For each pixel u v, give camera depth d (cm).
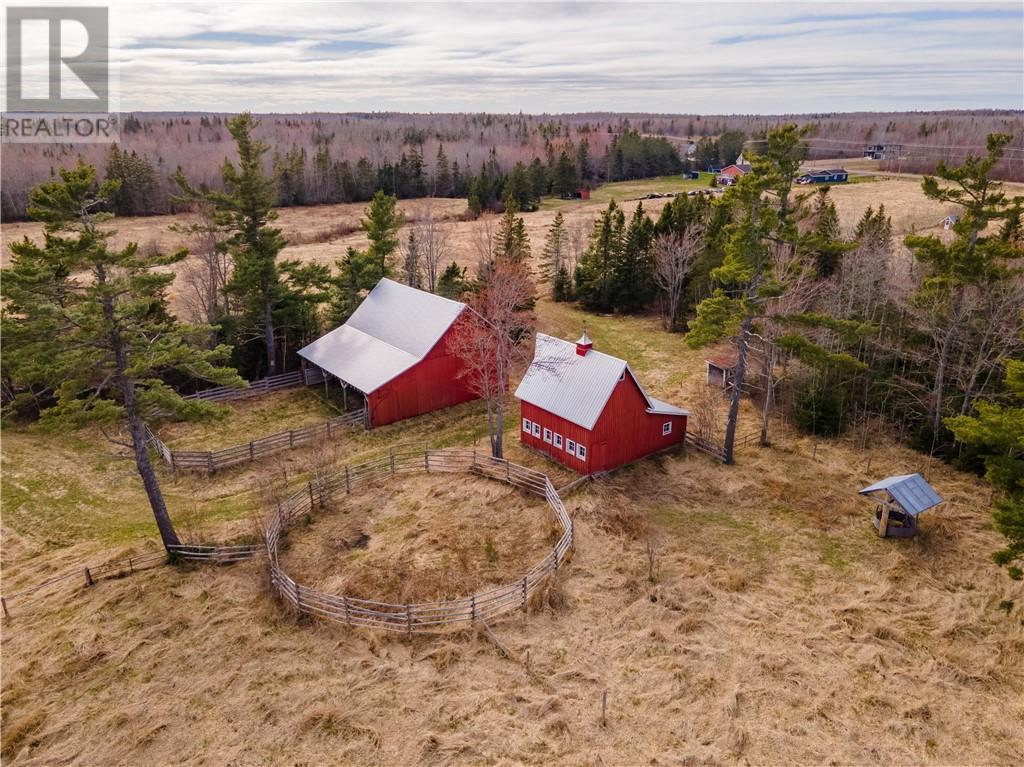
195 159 14675
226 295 4694
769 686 1933
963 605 2284
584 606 2270
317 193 12594
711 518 2844
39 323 2198
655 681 1948
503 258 5200
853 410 3709
